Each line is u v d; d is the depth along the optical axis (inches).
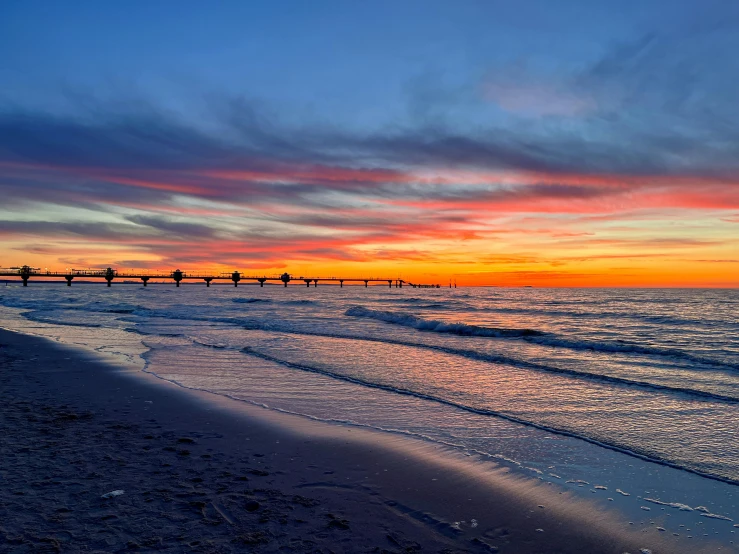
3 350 584.7
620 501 193.6
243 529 157.9
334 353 581.3
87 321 1042.1
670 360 541.6
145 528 155.3
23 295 2775.6
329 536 156.3
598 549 157.1
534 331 805.2
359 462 230.2
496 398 364.2
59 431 261.3
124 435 258.7
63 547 140.9
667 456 244.2
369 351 599.2
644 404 347.3
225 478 203.2
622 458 241.8
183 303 1925.4
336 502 184.4
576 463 234.7
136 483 192.9
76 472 202.1
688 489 205.8
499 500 192.1
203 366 489.1
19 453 223.3
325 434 273.9
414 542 155.9
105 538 147.5
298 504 180.4
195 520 162.7
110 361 513.7
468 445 259.4
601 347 631.8
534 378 438.9
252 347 625.9
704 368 491.2
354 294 4030.5
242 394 370.6
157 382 408.2
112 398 347.6
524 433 281.6
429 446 256.7
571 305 1985.7
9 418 284.7
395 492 196.7
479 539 160.4
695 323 1095.6
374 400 356.5
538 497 196.2
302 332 824.3
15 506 167.6
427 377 441.1
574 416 316.2
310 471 216.5
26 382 398.3
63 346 625.9
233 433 271.1
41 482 190.1
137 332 814.5
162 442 249.4
